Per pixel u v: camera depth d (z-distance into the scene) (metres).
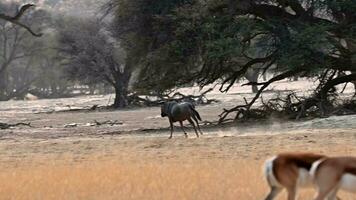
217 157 66.69
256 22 117.44
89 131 122.81
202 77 129.12
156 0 125.56
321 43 111.81
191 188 42.75
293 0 122.62
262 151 70.19
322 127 95.44
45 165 64.88
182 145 78.88
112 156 71.69
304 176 32.56
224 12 119.12
